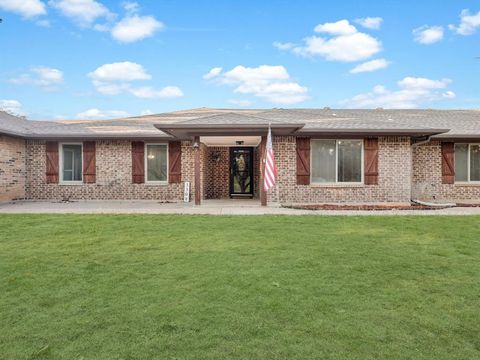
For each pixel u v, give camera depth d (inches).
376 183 617.3
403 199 617.6
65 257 262.5
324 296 192.1
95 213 471.8
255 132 547.2
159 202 633.6
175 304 181.3
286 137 612.1
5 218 428.5
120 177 669.3
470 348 143.3
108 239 319.6
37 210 502.3
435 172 665.0
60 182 673.0
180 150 664.4
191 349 141.0
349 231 354.0
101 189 669.9
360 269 235.8
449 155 665.0
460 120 721.0
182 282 211.9
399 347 143.3
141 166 666.8
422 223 397.1
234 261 252.2
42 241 311.9
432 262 251.8
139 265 243.8
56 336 150.6
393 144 618.5
